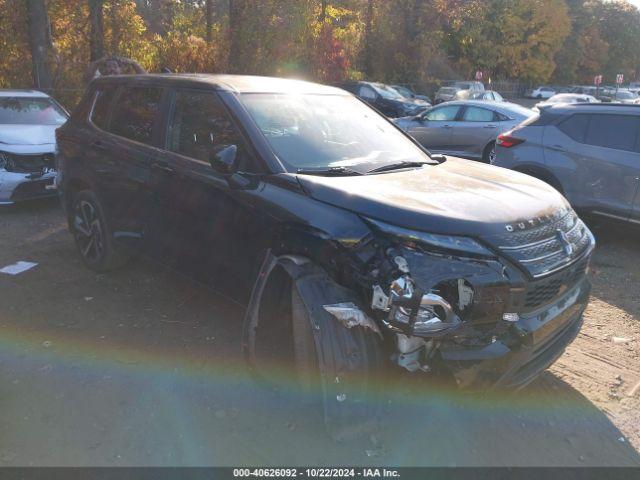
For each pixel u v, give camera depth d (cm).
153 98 438
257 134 348
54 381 340
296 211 304
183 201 382
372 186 311
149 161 415
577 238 321
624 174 625
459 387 259
